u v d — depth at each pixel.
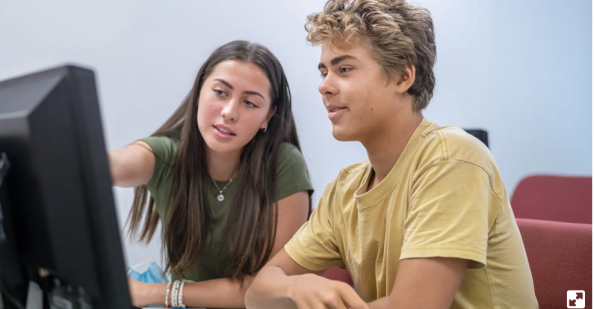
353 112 0.78
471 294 0.76
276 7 1.95
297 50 2.01
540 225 1.00
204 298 1.12
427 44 0.81
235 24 1.86
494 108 2.54
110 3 1.59
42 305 0.50
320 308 0.72
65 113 0.40
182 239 1.23
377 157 0.83
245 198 1.18
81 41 1.55
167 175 1.25
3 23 1.43
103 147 0.41
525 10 2.61
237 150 1.20
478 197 0.68
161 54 1.71
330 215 0.96
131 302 0.44
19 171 0.45
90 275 0.42
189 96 1.25
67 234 0.42
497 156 2.58
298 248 0.96
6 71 1.44
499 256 0.76
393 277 0.79
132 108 1.66
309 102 2.05
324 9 0.84
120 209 1.59
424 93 0.81
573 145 2.80
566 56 2.75
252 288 0.90
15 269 0.48
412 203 0.73
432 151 0.74
